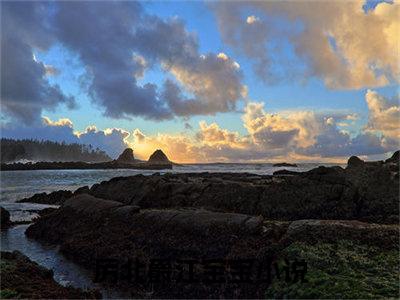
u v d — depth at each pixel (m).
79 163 153.00
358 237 14.04
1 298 11.91
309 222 15.06
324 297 10.94
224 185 23.89
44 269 14.98
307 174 22.09
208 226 16.75
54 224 24.70
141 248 17.20
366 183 20.38
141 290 14.66
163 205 24.92
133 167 150.00
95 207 23.72
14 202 41.72
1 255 16.00
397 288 10.84
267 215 20.98
